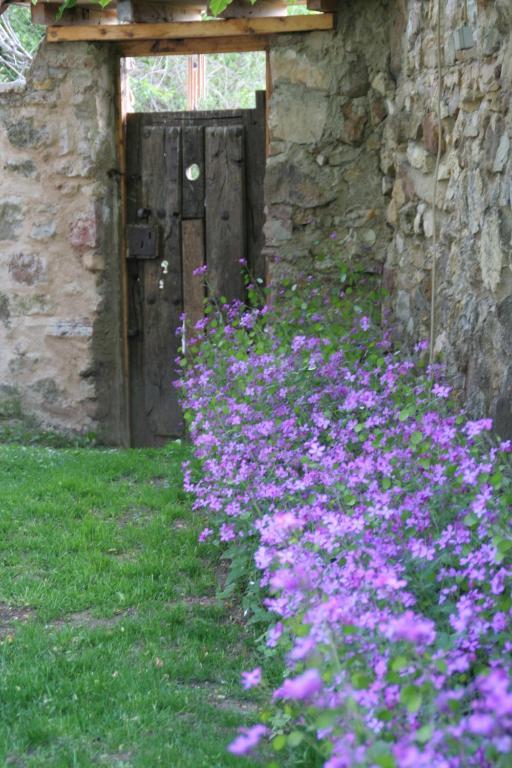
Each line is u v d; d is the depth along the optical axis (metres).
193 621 3.68
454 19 4.67
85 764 2.67
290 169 6.57
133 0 6.36
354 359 4.82
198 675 3.25
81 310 7.01
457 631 2.44
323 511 3.11
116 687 3.13
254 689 2.98
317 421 3.88
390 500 3.05
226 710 3.01
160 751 2.73
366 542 2.85
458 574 2.71
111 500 5.17
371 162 6.48
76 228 6.94
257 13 6.44
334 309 6.03
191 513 4.94
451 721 1.95
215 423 4.42
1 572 4.16
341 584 2.54
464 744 1.90
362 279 6.54
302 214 6.59
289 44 6.48
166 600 3.90
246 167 7.00
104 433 7.12
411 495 3.07
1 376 7.17
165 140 7.04
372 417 3.81
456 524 2.85
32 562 4.28
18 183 7.00
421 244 5.48
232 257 7.06
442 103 4.90
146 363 7.22
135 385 7.26
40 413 7.15
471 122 4.41
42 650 3.40
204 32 6.51
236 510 3.57
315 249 6.59
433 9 5.11
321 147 6.52
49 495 5.24
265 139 6.95
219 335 5.64
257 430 3.98
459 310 4.55
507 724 1.83
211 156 7.01
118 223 7.04
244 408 4.20
